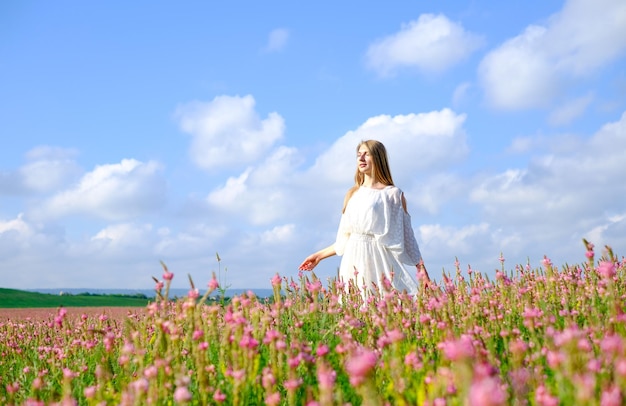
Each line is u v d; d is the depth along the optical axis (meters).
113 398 3.85
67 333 6.50
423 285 5.49
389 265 7.73
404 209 8.10
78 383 4.76
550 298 5.48
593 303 4.91
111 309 16.59
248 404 3.80
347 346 3.90
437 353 4.34
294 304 6.15
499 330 4.77
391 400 3.37
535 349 3.89
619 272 6.04
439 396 2.86
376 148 8.13
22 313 14.40
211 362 4.55
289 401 3.60
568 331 2.81
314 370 4.01
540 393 2.81
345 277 7.91
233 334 3.99
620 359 2.62
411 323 4.91
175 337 4.07
